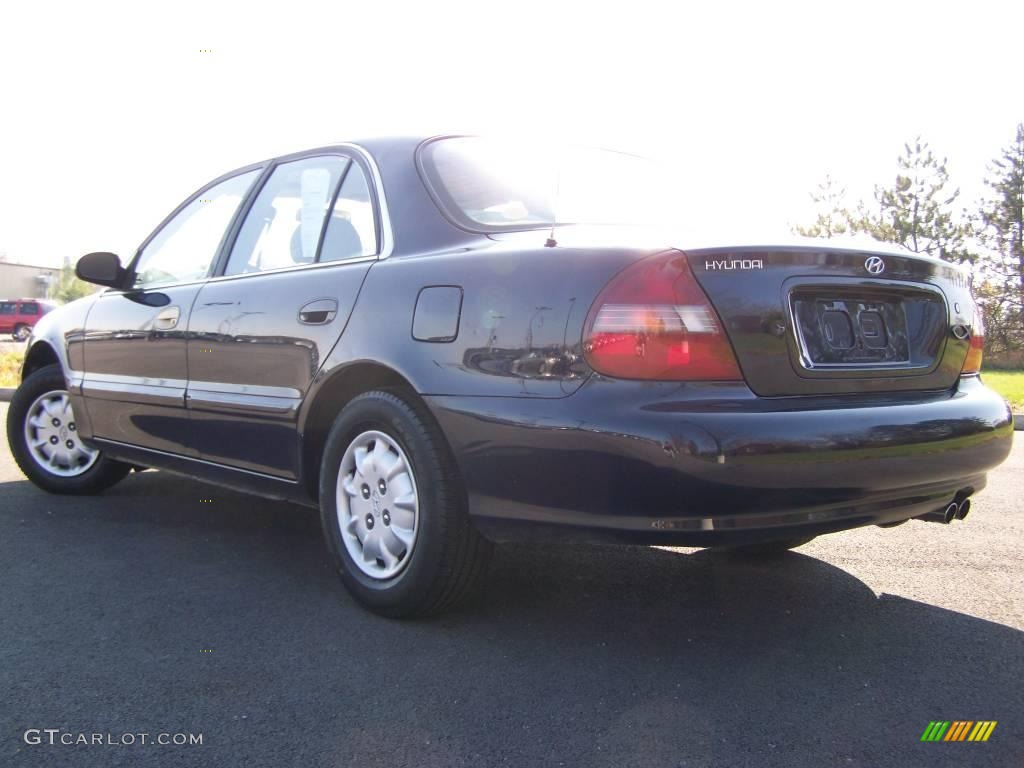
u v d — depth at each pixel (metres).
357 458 3.09
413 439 2.84
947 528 4.39
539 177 3.36
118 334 4.24
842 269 2.71
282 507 4.64
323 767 2.10
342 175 3.52
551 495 2.54
